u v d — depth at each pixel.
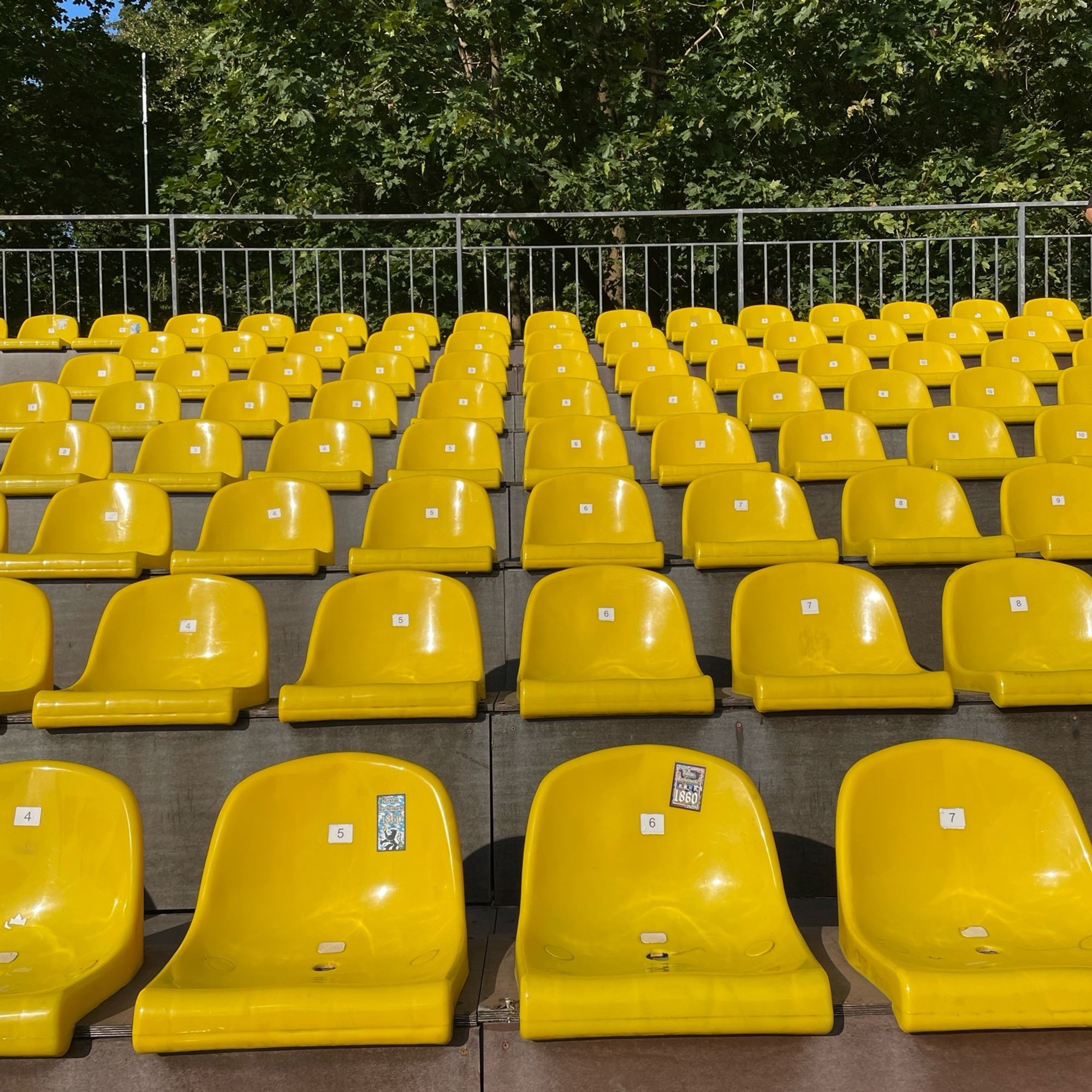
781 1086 2.02
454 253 14.55
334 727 2.99
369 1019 2.00
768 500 4.46
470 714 2.97
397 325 10.05
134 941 2.27
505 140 13.35
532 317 10.13
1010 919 2.30
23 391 6.55
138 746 2.99
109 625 3.40
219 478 4.91
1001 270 14.59
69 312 16.91
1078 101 16.38
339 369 7.89
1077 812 2.38
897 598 4.09
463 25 13.70
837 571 3.48
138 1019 1.98
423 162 14.23
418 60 13.49
